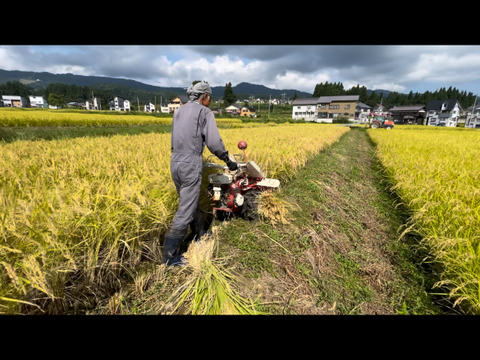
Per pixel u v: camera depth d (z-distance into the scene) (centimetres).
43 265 178
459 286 204
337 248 312
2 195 221
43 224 194
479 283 199
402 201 462
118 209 234
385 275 267
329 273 265
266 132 1216
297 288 236
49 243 187
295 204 414
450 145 976
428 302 231
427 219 312
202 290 209
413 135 1716
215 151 256
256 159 505
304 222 359
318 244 304
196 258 230
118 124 2445
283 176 542
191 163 248
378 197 527
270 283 239
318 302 224
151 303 207
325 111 8056
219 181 313
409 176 487
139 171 332
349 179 642
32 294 178
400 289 247
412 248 319
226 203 335
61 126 2000
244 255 274
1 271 167
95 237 211
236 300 206
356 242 333
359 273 270
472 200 322
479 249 229
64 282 192
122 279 231
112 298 207
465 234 259
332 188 534
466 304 216
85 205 219
